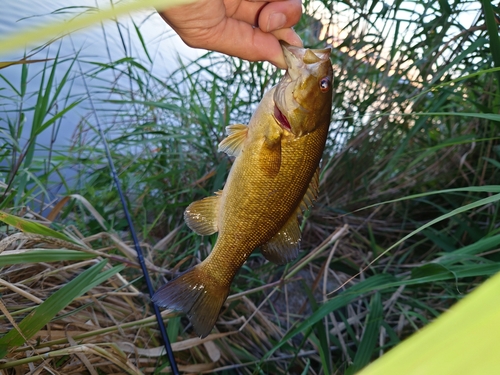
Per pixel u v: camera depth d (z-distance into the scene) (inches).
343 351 16.0
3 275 13.3
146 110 26.8
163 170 24.7
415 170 26.3
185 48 36.6
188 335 16.4
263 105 12.1
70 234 15.5
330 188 25.7
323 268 17.3
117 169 25.1
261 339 17.1
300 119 11.8
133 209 23.4
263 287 16.2
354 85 24.9
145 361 14.1
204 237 19.5
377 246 21.4
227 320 17.7
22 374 11.6
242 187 12.1
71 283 11.1
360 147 24.2
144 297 16.6
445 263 13.4
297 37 14.2
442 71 16.9
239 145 12.4
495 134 21.0
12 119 23.8
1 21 24.7
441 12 18.8
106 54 31.6
